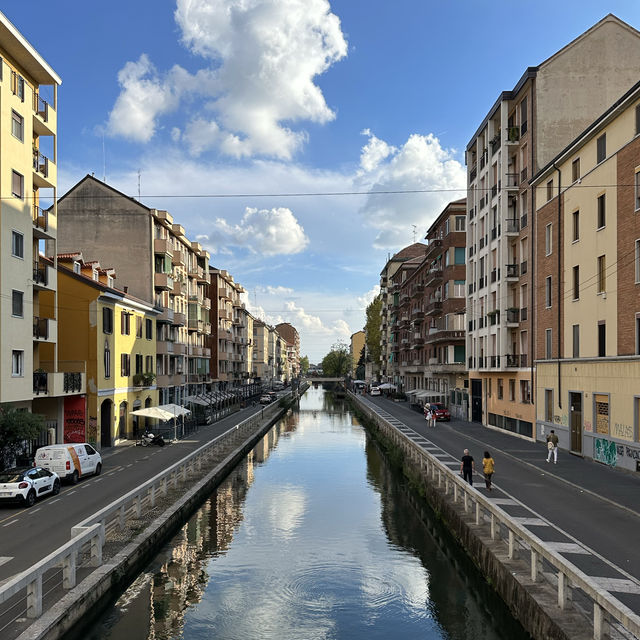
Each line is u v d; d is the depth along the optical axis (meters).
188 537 19.75
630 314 24.73
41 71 28.75
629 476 23.91
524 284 38.47
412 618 13.59
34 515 18.97
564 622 9.80
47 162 30.72
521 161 39.25
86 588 12.37
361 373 166.38
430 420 46.94
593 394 28.06
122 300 39.22
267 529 21.05
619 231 25.66
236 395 79.62
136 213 47.41
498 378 43.66
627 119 25.05
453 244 58.47
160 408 39.53
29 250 28.08
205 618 13.45
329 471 33.69
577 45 36.62
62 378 31.06
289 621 13.39
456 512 18.08
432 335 63.41
